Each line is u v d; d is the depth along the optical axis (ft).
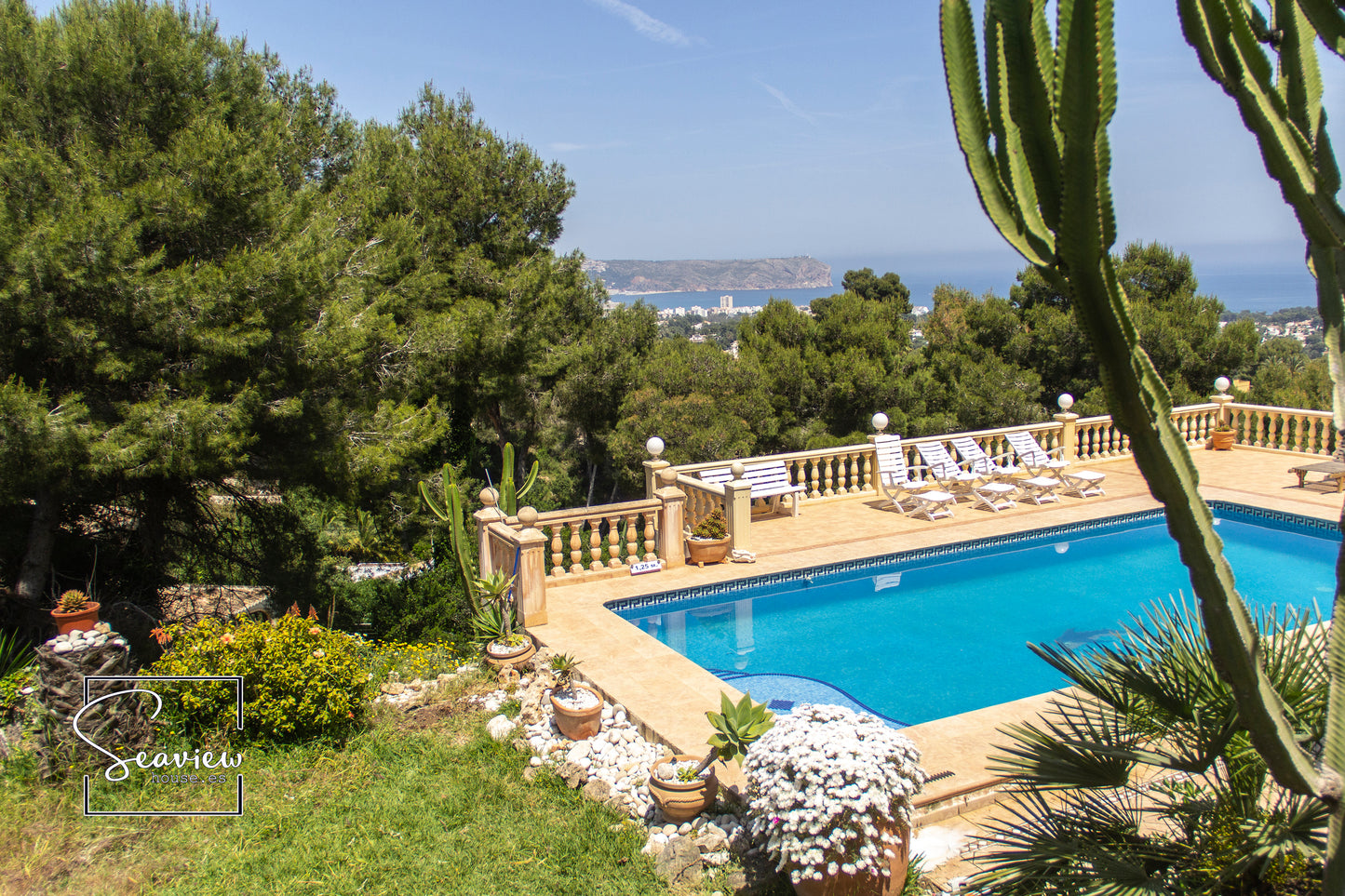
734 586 33.88
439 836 17.25
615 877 15.99
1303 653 12.84
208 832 17.33
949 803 17.95
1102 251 7.83
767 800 14.74
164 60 32.35
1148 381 8.33
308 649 21.20
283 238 34.37
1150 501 45.27
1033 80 8.09
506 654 25.30
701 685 23.82
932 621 31.35
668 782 17.25
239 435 30.76
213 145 31.30
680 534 35.32
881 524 41.75
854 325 94.73
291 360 33.76
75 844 16.76
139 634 27.43
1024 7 8.07
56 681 18.79
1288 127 9.33
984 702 24.49
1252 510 42.27
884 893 14.52
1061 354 90.99
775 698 25.02
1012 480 48.29
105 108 31.91
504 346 58.65
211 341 29.53
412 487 48.24
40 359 29.25
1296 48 9.89
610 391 85.30
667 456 77.77
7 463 25.72
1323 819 10.89
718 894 15.46
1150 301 91.25
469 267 61.67
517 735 21.36
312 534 43.34
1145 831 15.28
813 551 37.45
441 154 67.05
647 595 32.14
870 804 14.05
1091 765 12.37
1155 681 12.55
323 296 36.68
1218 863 11.52
